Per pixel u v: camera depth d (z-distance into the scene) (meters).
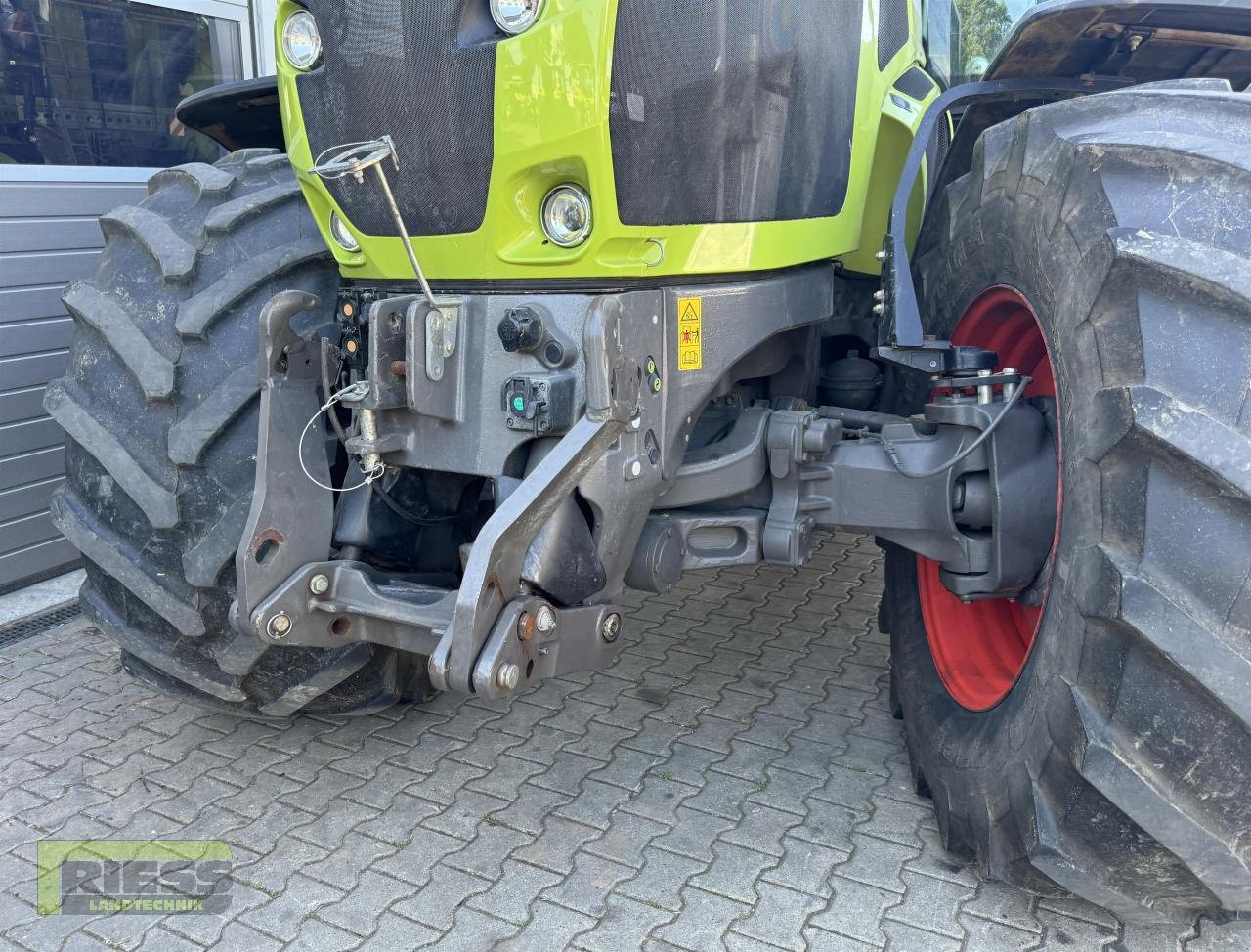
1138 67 2.41
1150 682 1.63
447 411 2.05
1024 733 1.92
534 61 1.86
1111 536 1.67
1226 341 1.58
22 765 2.79
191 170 2.75
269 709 2.61
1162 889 1.79
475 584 1.76
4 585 4.04
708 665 3.36
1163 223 1.65
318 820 2.52
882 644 3.52
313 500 2.18
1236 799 1.64
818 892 2.24
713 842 2.42
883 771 2.71
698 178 1.98
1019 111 2.58
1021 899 2.21
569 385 1.97
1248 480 1.53
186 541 2.43
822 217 2.32
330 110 2.15
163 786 2.68
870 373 2.99
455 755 2.81
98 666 3.40
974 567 2.16
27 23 4.01
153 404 2.47
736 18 1.92
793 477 2.32
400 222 1.89
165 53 4.50
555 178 1.95
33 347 4.05
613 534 2.03
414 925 2.16
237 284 2.44
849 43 2.30
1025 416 2.12
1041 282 1.97
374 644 2.60
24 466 4.06
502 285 2.08
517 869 2.33
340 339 2.27
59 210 4.09
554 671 1.95
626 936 2.12
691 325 2.07
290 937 2.13
